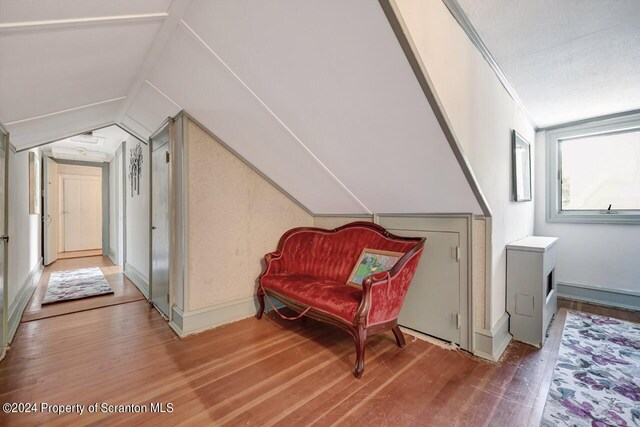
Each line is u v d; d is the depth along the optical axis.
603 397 1.64
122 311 3.02
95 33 1.40
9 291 2.62
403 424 1.41
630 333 2.49
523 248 2.32
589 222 3.39
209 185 2.59
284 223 3.16
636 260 3.13
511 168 2.69
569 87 2.63
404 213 2.53
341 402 1.57
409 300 2.50
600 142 3.39
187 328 2.43
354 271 2.48
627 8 1.66
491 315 2.08
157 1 1.34
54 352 2.12
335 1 1.17
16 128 2.33
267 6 1.31
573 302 3.37
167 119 2.66
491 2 1.62
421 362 1.99
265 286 2.67
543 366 1.95
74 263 5.93
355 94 1.58
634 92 2.73
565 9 1.67
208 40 1.63
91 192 7.86
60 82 1.79
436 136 1.62
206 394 1.64
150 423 1.41
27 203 3.76
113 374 1.83
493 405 1.55
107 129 4.49
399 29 1.17
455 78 1.65
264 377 1.80
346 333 2.46
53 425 1.40
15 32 1.16
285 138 2.22
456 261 2.21
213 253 2.62
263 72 1.70
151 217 3.27
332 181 2.54
